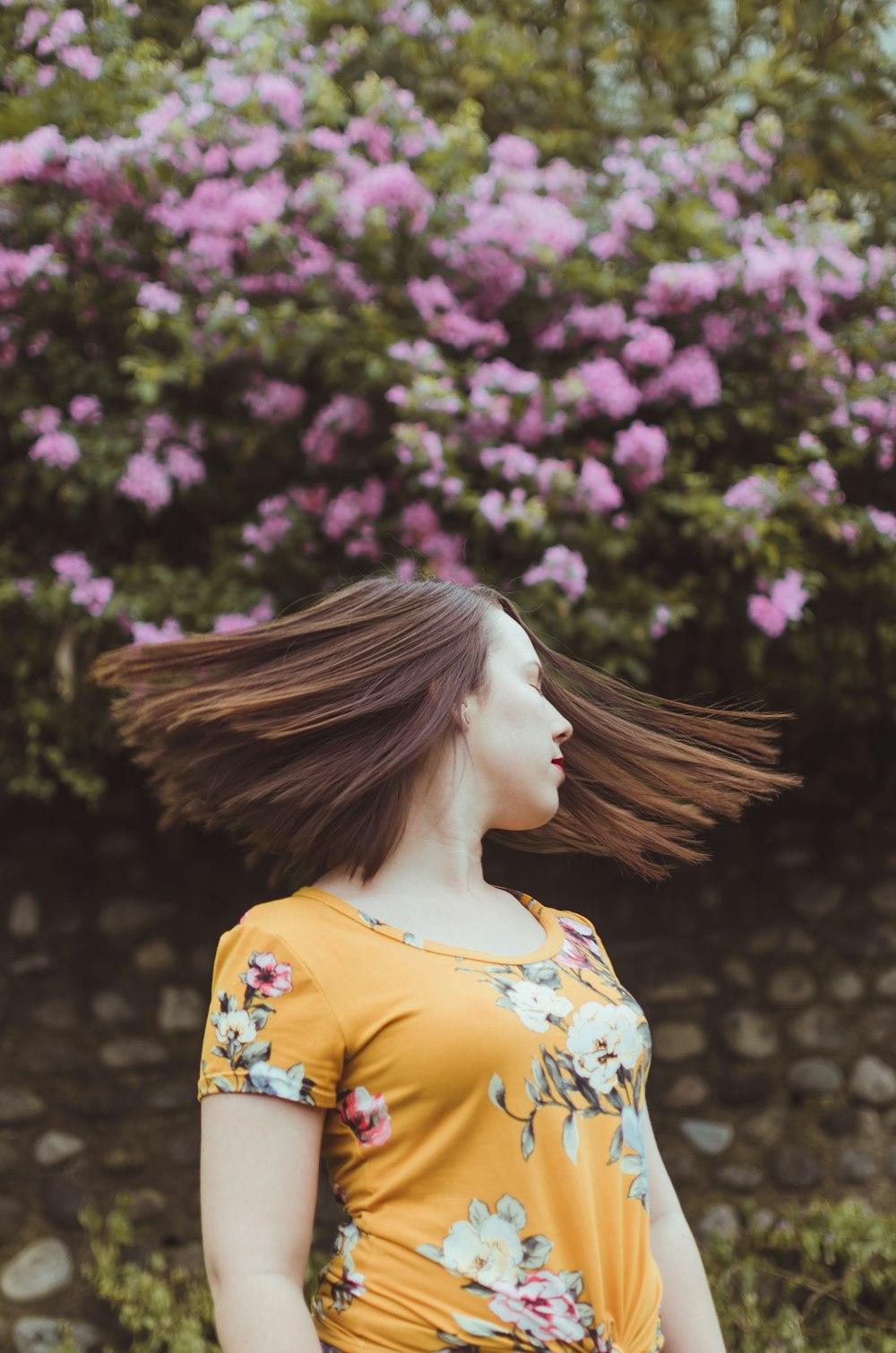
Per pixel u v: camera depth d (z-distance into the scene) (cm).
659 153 325
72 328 314
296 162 298
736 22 374
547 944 127
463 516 298
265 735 126
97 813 349
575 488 283
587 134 344
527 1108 112
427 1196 110
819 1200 350
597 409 295
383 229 285
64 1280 311
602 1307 111
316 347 287
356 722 129
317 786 125
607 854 162
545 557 285
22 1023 333
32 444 315
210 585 307
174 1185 329
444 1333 107
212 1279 108
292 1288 107
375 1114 112
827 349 314
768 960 377
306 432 298
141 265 304
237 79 292
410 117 298
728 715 166
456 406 275
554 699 149
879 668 360
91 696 314
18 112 299
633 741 152
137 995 342
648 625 299
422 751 126
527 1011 115
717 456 326
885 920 385
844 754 391
